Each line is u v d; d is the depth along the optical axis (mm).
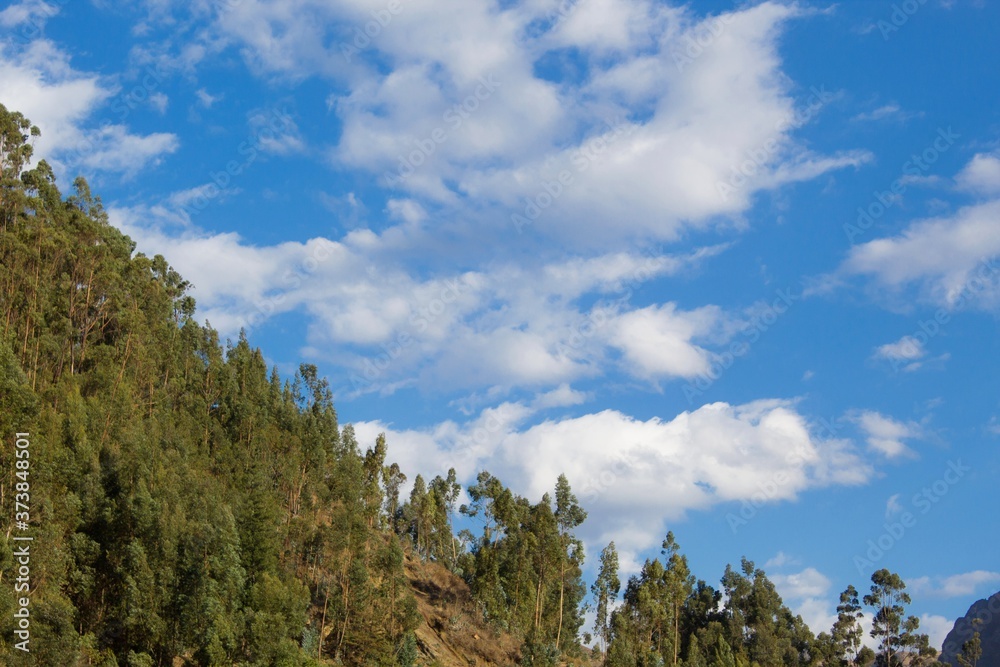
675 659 117312
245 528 80125
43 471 71750
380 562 90188
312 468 105688
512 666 99500
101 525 74062
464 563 118688
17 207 110000
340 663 82750
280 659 71625
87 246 108750
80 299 105062
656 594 119312
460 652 99312
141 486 74750
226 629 70562
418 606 106438
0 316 92250
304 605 78000
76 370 97812
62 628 63688
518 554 114250
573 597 119312
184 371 115188
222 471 93500
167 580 71625
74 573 69625
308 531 88000
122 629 70188
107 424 83750
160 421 94188
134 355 102750
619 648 103812
